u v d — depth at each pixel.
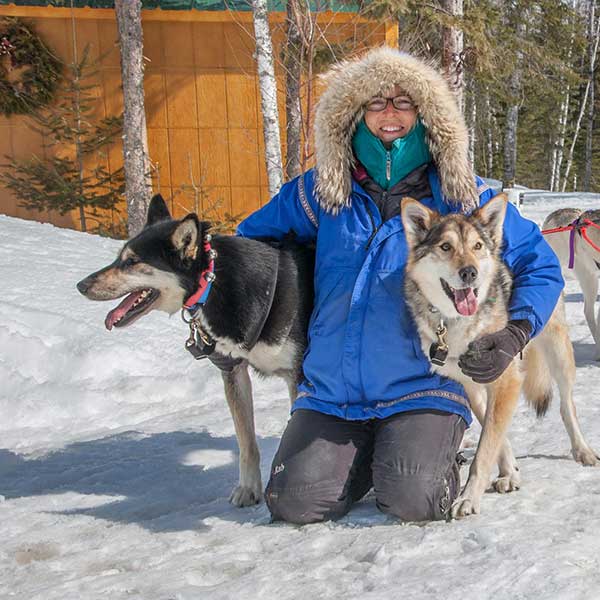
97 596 2.26
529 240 3.12
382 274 2.99
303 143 9.27
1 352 5.40
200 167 12.20
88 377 5.49
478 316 2.83
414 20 11.22
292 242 3.32
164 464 3.86
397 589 2.10
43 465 4.00
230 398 3.24
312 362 3.04
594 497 2.80
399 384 2.97
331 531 2.69
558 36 15.93
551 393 3.47
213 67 12.05
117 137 11.92
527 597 1.99
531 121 31.77
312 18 9.80
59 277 6.90
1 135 11.90
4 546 2.86
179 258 3.02
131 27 10.34
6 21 11.43
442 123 3.04
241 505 3.17
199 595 2.17
